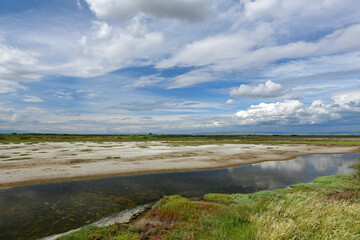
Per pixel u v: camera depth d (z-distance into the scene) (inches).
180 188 679.1
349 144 2492.6
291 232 249.6
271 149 1877.5
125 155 1342.3
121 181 751.1
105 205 513.3
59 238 317.7
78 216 445.1
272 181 787.4
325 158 1411.2
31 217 437.1
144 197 581.3
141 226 384.2
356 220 287.1
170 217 413.4
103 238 323.6
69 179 759.7
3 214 449.7
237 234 267.3
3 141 2459.4
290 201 412.5
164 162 1113.4
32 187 655.8
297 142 2928.2
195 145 2252.7
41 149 1654.8
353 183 703.7
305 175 892.6
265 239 241.4
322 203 363.6
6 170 844.0
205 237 298.7
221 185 724.7
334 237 241.9
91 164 1015.0
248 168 1032.8
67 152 1462.8
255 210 371.2
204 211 426.3
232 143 2657.5
